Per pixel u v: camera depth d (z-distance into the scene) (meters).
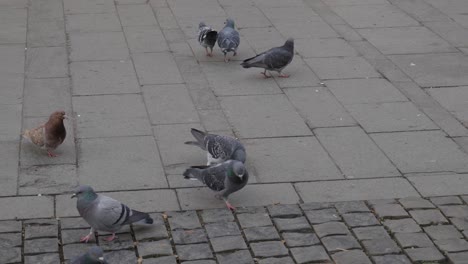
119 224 7.32
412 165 9.05
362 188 8.52
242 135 9.80
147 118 10.23
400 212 8.02
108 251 7.31
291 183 8.63
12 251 7.23
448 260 7.23
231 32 12.08
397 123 10.20
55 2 15.17
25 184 8.45
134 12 14.65
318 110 10.57
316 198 8.31
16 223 7.69
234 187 7.86
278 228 7.75
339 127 10.06
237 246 7.44
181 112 10.43
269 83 11.49
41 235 7.50
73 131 9.81
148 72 11.80
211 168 7.95
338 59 12.45
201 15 14.49
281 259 7.25
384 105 10.76
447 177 8.77
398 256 7.29
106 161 9.04
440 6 15.20
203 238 7.56
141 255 7.25
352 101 10.88
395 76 11.77
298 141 9.66
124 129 9.90
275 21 14.23
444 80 11.63
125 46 12.87
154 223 7.79
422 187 8.54
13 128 9.81
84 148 9.36
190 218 7.89
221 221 7.85
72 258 7.01
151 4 15.16
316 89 11.28
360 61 12.37
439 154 9.34
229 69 12.03
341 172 8.88
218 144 8.64
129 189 8.42
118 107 10.55
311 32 13.66
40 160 9.02
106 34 13.41
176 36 13.40
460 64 12.27
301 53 12.70
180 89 11.20
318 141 9.66
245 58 12.45
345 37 13.45
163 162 9.05
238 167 7.72
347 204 8.19
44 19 14.13
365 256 7.29
